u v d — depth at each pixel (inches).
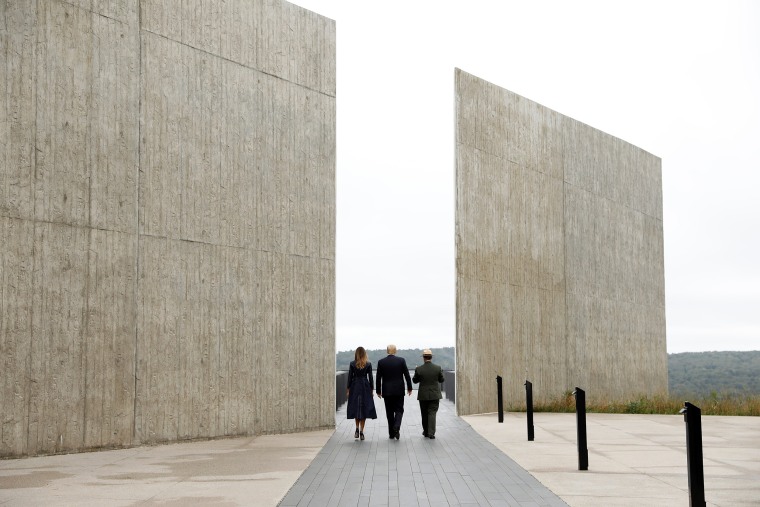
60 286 509.7
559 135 1047.6
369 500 344.5
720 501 343.6
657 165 1306.6
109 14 552.1
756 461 477.7
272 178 668.7
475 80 902.4
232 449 541.0
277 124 676.1
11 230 486.0
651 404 941.8
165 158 583.5
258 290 649.6
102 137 541.6
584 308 1075.3
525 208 974.4
